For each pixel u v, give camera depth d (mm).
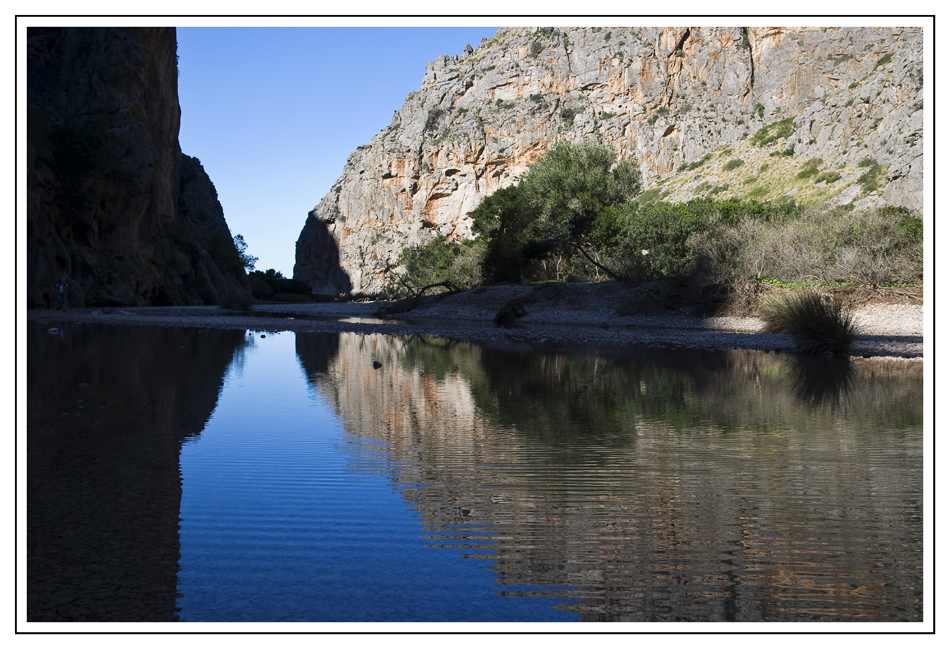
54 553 3412
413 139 153125
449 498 4410
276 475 4961
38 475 4930
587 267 46562
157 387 9703
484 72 155125
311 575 3176
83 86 57531
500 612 2832
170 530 3779
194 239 69938
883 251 26562
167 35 65562
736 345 18312
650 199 101500
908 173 58281
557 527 3846
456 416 7578
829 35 108062
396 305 44562
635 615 2814
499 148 143125
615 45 136875
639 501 4340
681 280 31531
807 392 9547
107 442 6062
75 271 47031
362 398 8953
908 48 73688
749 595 2982
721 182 93188
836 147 80688
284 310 51938
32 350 14766
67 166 47812
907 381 10828
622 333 23844
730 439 6309
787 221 34250
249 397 8938
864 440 6227
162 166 68562
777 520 3947
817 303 16406
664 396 9148
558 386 10195
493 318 36500
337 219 171000
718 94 122125
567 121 138375
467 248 65062
